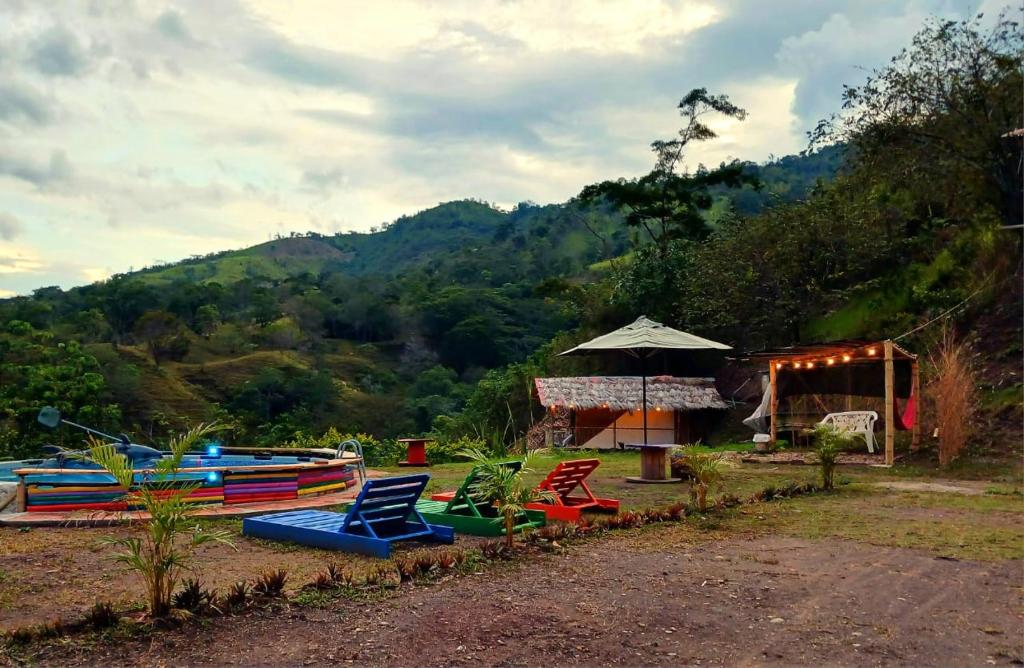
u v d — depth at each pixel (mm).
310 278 144125
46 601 5676
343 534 7543
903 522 9117
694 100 38156
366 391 92062
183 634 4715
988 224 22688
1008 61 21188
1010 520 9320
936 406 17781
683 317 29438
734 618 5234
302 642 4621
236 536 8312
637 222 39750
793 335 26297
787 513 9758
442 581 6066
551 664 4336
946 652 4621
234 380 84875
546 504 9688
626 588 5953
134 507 9555
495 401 37250
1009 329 19828
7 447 33594
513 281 118875
